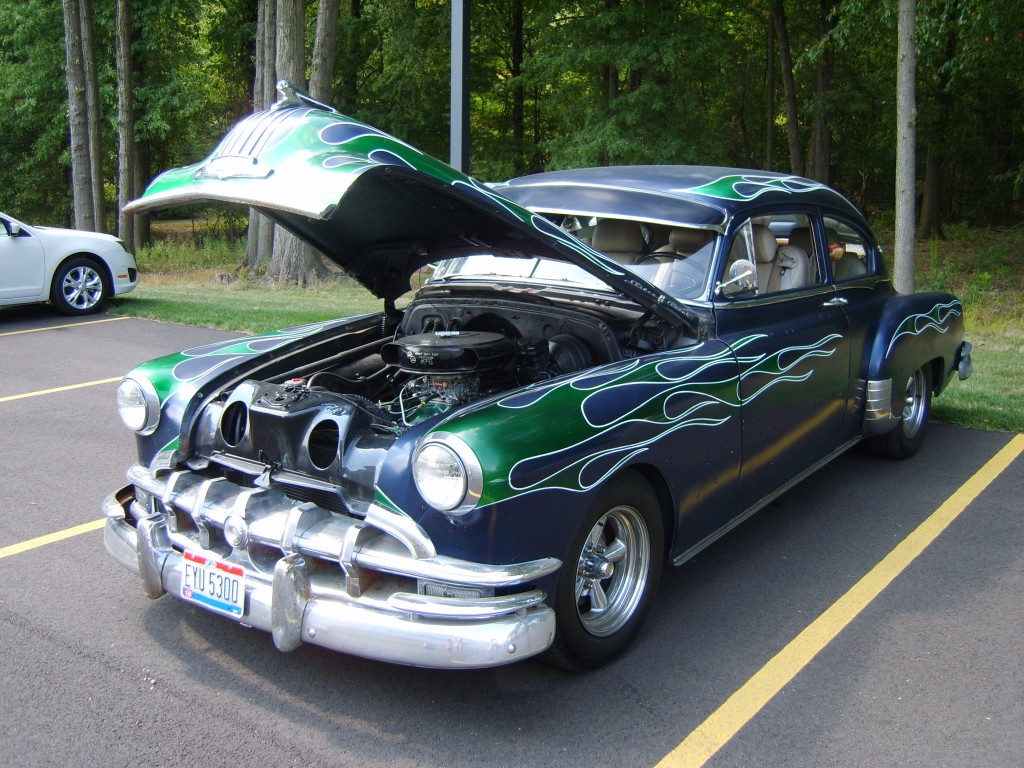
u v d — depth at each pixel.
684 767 2.64
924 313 5.37
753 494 3.97
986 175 28.53
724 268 3.88
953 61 14.12
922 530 4.49
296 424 3.06
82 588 3.77
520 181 4.47
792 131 22.61
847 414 4.76
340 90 27.45
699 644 3.36
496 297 4.03
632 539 3.26
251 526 2.90
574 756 2.68
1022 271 18.56
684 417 3.35
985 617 3.58
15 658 3.19
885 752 2.71
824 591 3.82
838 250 4.86
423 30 23.64
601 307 3.83
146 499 3.38
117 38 18.45
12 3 24.50
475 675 3.14
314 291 15.44
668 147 18.73
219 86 30.86
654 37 18.77
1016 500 4.91
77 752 2.66
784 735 2.79
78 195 18.34
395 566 2.65
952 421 6.44
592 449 2.92
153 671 3.13
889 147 27.45
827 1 21.05
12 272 10.33
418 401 3.46
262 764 2.62
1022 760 2.67
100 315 10.95
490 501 2.61
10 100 24.88
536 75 21.20
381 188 3.25
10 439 5.82
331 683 3.08
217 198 2.90
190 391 3.39
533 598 2.68
